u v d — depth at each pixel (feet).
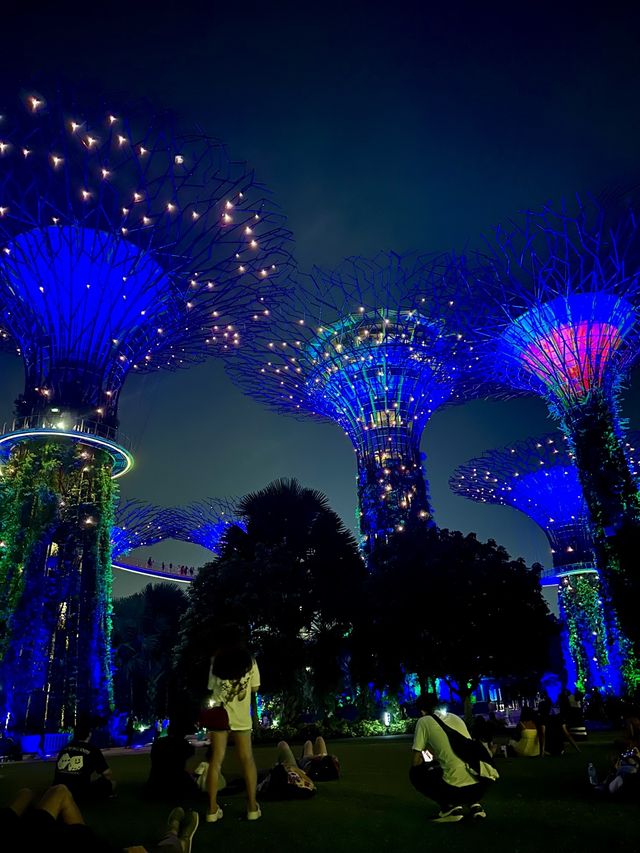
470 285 110.83
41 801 13.46
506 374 122.52
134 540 153.07
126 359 99.81
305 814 20.99
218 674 20.45
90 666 86.94
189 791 26.25
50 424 91.81
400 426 142.31
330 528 88.94
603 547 98.68
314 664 82.38
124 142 77.71
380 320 145.18
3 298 94.63
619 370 110.73
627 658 91.04
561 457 158.61
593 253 101.04
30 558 87.56
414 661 86.89
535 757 41.52
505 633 87.10
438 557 91.66
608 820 18.99
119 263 91.76
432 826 18.88
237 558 84.99
